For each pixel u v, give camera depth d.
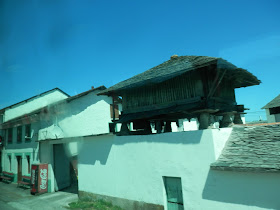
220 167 5.42
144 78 8.16
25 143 15.70
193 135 6.29
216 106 7.24
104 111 16.92
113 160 8.80
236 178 5.38
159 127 9.62
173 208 6.87
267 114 20.00
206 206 5.88
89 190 9.82
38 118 14.20
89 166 9.93
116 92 9.58
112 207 8.47
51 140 12.90
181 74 7.49
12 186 15.26
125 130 8.99
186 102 7.35
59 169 13.58
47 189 12.80
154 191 7.25
